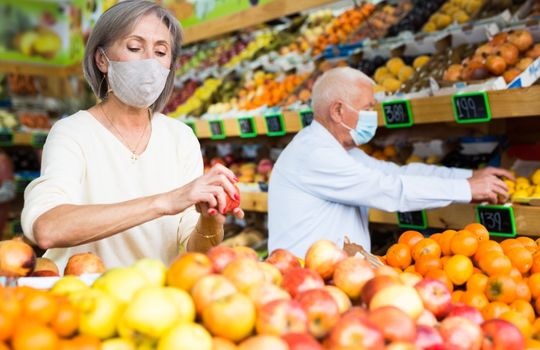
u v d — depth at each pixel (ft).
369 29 14.29
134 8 6.49
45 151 6.43
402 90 10.86
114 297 3.51
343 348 3.14
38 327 3.20
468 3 12.46
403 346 3.33
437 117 9.50
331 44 14.90
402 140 12.67
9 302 3.27
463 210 9.09
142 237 6.83
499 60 9.76
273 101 14.56
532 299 5.38
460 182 8.60
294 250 9.01
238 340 3.40
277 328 3.35
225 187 5.43
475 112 8.93
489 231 8.83
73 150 6.45
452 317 3.89
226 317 3.33
